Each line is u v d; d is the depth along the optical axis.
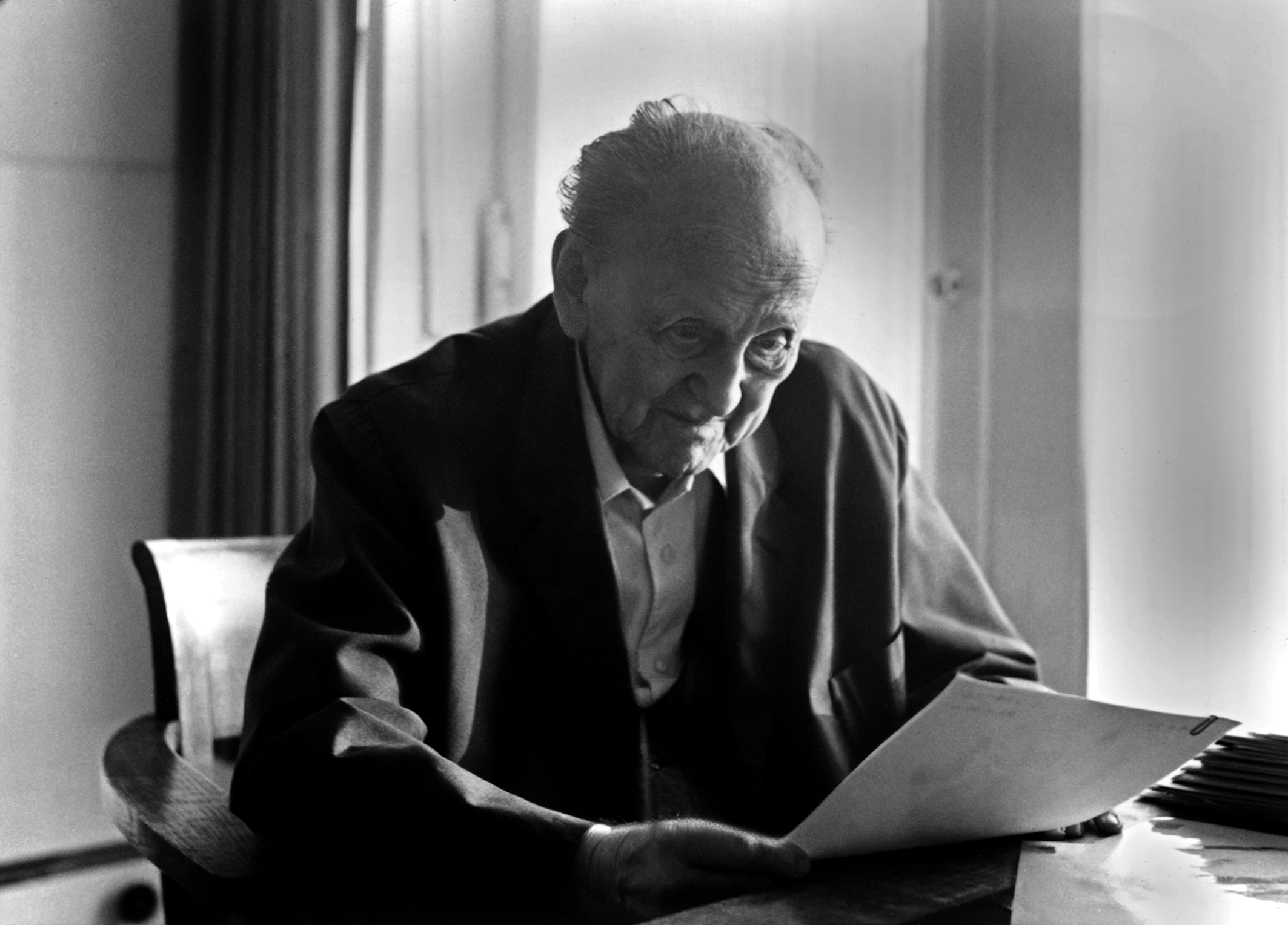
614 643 1.19
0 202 2.54
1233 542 1.99
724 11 2.28
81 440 2.61
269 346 2.62
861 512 1.34
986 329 2.15
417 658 1.08
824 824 0.81
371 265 2.58
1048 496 2.09
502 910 0.83
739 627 1.27
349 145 2.57
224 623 1.37
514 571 1.19
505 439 1.21
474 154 2.47
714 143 1.08
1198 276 1.99
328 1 2.57
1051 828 0.92
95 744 2.56
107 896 2.31
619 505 1.25
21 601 2.53
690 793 1.22
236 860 0.89
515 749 1.17
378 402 1.18
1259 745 1.06
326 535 1.12
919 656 1.34
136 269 2.64
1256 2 1.94
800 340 1.15
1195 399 2.00
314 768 0.89
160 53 2.63
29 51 2.55
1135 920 0.74
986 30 2.14
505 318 1.33
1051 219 2.08
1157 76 2.01
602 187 1.10
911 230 2.23
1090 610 2.05
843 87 2.25
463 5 2.46
